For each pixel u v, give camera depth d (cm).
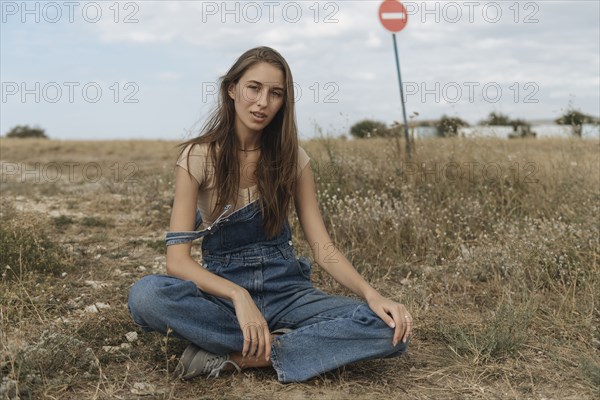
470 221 582
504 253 484
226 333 294
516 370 316
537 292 436
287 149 309
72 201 773
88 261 511
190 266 294
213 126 311
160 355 326
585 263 464
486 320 376
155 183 841
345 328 292
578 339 360
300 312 309
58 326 359
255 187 310
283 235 320
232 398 282
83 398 280
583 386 300
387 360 330
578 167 692
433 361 329
